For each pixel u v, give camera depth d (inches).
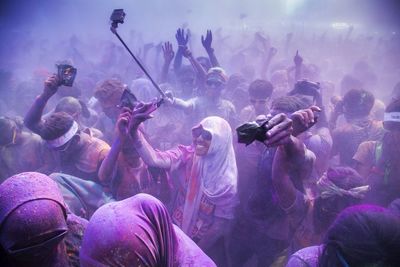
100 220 46.2
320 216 81.6
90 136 108.7
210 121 100.2
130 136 93.9
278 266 98.3
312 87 137.4
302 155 68.2
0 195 45.2
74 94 176.1
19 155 129.3
